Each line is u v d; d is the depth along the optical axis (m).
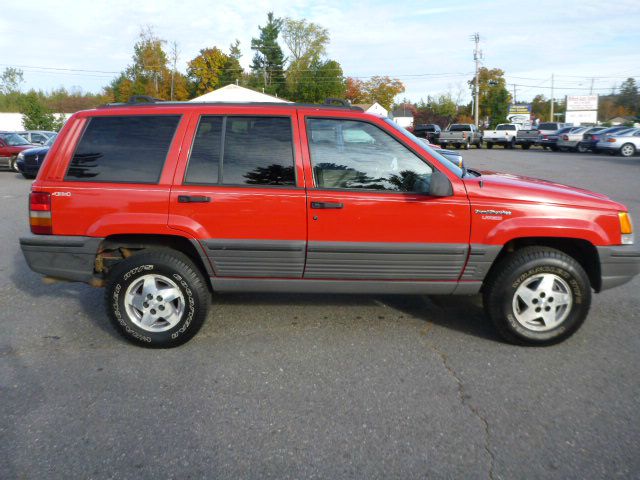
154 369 3.65
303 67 73.44
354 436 2.86
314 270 3.91
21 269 6.27
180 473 2.56
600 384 3.42
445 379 3.49
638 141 26.06
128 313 3.95
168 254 3.87
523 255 3.86
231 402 3.21
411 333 4.27
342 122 3.88
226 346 4.03
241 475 2.55
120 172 3.86
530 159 25.00
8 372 3.62
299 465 2.62
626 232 3.91
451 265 3.89
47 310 4.86
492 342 4.09
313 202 3.77
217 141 3.87
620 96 73.38
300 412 3.10
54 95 68.06
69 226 3.85
